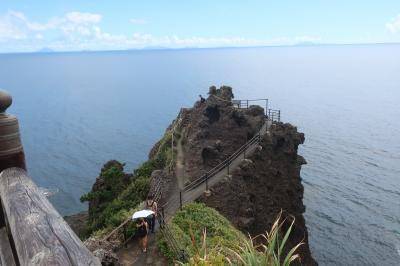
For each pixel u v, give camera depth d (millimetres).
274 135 43438
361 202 76375
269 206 36062
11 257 4477
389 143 116875
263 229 33156
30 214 3561
